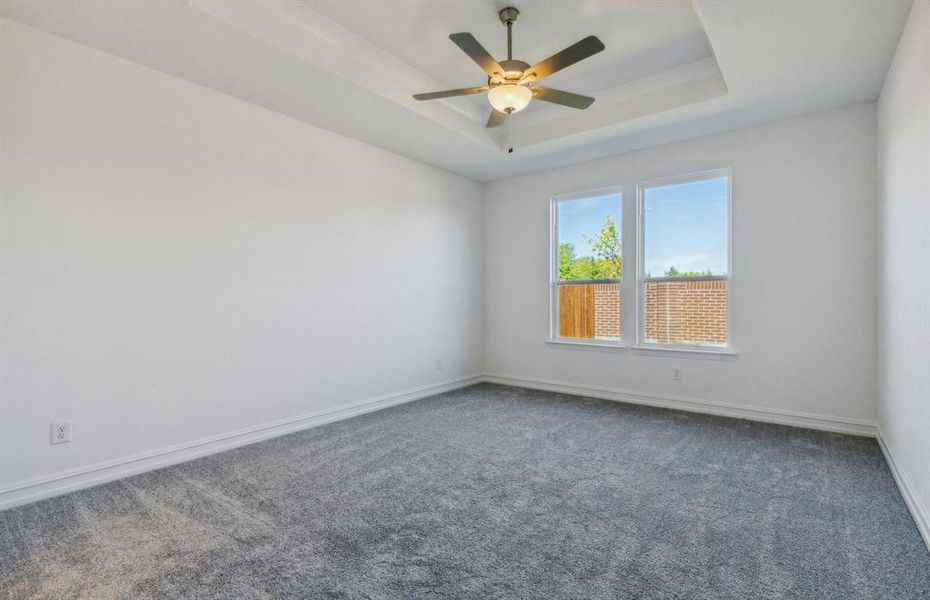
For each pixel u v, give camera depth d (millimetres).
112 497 2496
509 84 2744
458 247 5484
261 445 3381
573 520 2221
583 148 4539
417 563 1867
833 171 3635
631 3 2785
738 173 4051
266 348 3557
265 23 2637
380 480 2715
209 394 3213
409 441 3441
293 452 3219
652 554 1923
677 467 2895
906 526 2143
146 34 2557
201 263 3178
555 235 5312
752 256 3992
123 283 2811
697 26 3021
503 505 2383
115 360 2775
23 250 2447
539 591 1685
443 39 3154
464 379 5559
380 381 4484
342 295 4141
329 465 2967
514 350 5598
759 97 3404
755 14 2408
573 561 1876
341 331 4121
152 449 2922
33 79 2479
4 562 1879
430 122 3861
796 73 3031
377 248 4477
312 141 3896
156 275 2957
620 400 4754
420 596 1661
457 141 4312
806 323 3758
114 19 2418
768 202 3910
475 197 5762
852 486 2588
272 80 3105
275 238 3623
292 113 3660
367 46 3186
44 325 2514
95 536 2082
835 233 3631
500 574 1791
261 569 1828
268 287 3574
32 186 2477
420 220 4965
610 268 4871
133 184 2854
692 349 4297
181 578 1768
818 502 2393
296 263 3771
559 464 2957
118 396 2783
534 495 2502
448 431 3693
